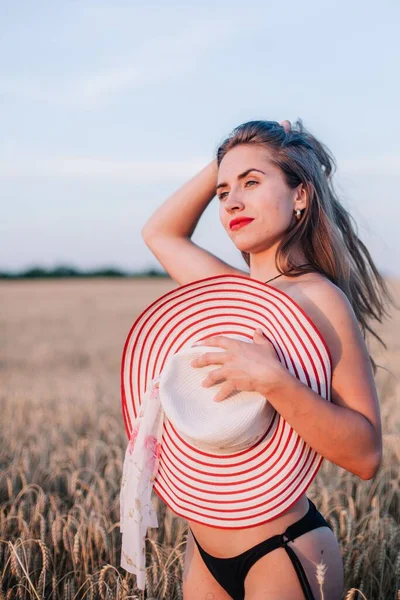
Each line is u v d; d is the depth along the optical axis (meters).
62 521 3.56
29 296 41.38
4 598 2.95
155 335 2.23
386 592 3.25
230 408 2.01
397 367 11.22
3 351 17.72
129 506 2.20
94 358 15.95
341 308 2.05
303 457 2.03
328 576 2.04
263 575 2.01
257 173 2.19
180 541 3.44
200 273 2.56
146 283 56.41
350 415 1.94
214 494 2.08
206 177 2.58
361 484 4.31
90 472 4.52
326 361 1.97
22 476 4.19
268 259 2.27
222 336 2.01
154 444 2.21
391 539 3.36
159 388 2.08
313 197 2.24
